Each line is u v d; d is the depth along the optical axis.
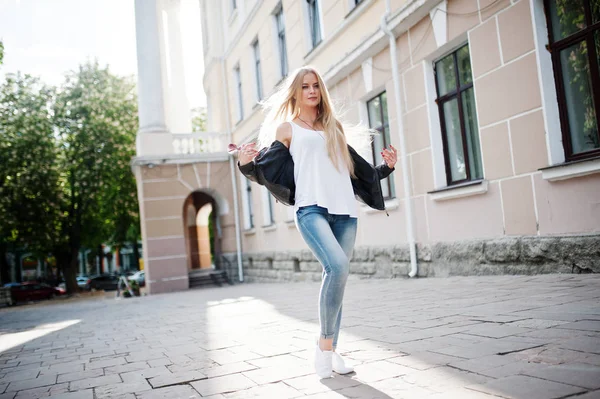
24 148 24.39
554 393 1.94
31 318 11.26
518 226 6.39
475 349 2.86
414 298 5.69
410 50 8.48
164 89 20.41
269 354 3.50
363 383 2.47
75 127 25.80
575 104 5.68
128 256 66.00
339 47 10.88
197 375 3.07
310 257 13.07
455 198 7.57
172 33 22.09
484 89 6.85
